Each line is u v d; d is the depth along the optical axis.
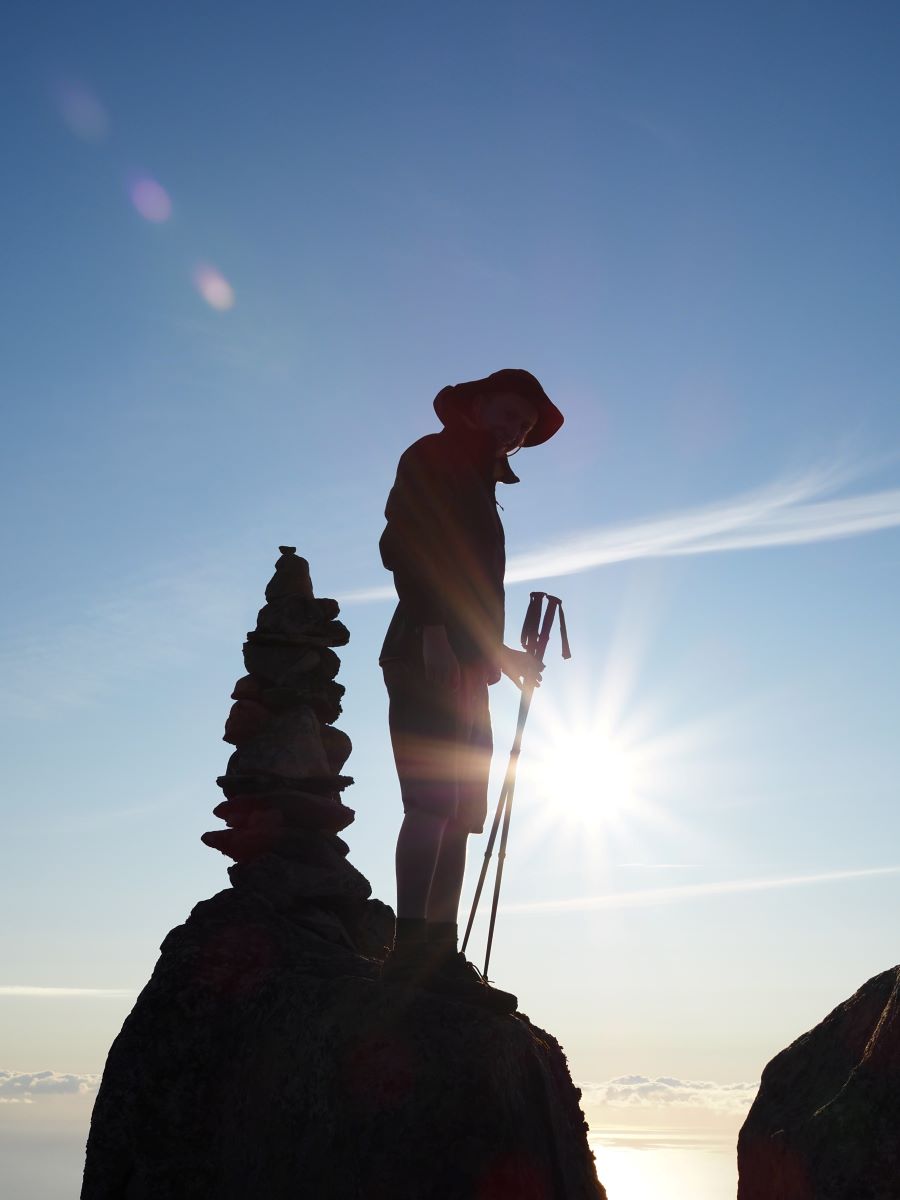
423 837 5.86
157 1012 6.13
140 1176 5.88
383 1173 5.17
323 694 7.39
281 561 7.62
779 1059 6.44
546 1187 5.37
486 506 6.24
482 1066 5.30
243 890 6.64
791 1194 5.70
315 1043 5.59
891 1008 5.75
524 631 6.40
